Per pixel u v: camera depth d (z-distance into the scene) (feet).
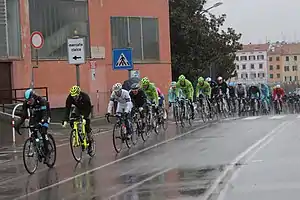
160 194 26.45
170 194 26.27
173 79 130.72
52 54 78.18
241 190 26.35
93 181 31.53
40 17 77.00
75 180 32.35
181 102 64.23
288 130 54.08
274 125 60.54
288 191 25.58
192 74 129.29
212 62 134.10
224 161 35.70
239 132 54.44
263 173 30.60
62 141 55.47
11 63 72.54
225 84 81.46
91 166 37.60
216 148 42.75
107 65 86.99
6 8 71.87
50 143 38.09
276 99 95.55
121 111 45.80
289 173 30.22
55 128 67.00
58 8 79.05
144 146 47.11
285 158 35.73
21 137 55.98
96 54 83.20
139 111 50.31
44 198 27.50
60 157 43.45
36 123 37.11
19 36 73.05
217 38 139.44
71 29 80.53
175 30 128.57
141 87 55.31
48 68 77.56
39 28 76.79
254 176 29.84
